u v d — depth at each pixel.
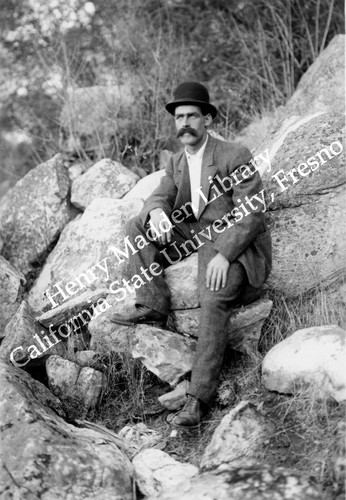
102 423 3.54
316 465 2.73
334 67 5.02
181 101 3.46
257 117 5.65
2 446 2.85
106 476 2.81
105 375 3.70
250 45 6.32
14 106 6.27
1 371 3.22
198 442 3.23
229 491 2.57
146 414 3.55
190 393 3.28
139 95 5.80
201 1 6.45
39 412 3.07
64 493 2.74
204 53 6.30
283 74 6.12
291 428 2.96
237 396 3.38
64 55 5.89
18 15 6.34
